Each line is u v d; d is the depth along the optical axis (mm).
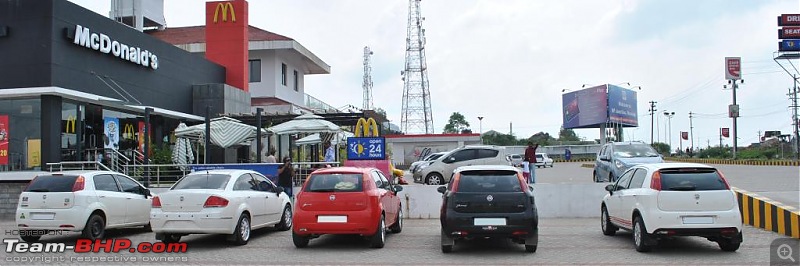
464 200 10469
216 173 12609
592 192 16969
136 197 14203
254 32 35469
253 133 21438
